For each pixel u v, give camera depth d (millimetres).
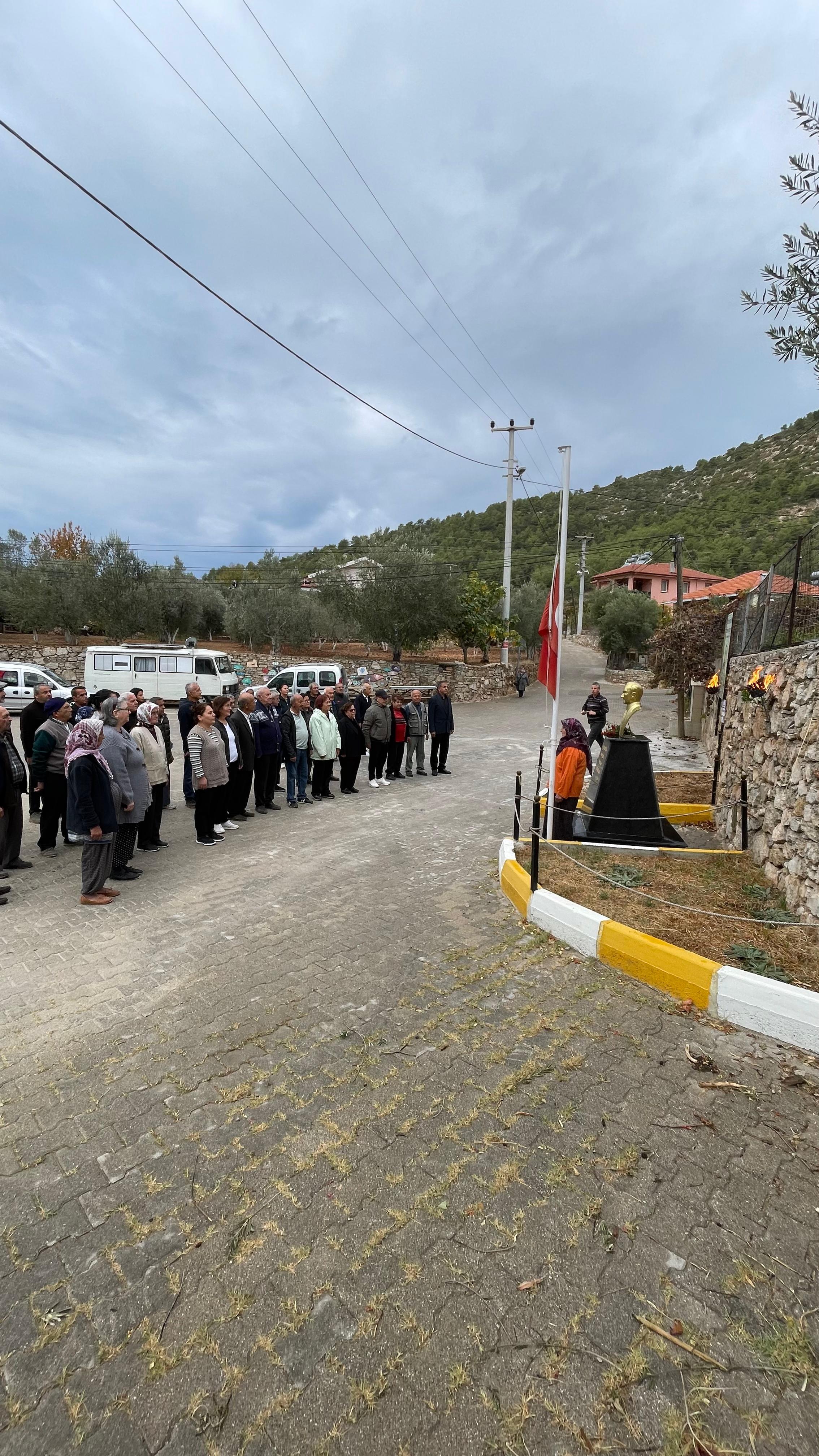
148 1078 2945
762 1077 2941
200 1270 1993
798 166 2521
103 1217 2197
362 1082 2908
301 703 9000
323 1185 2322
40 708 7910
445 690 11492
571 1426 1559
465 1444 1520
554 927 4473
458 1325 1810
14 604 29016
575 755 6605
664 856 5875
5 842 5883
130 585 28859
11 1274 1986
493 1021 3408
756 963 3684
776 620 6152
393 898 5266
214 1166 2418
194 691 8664
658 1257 2025
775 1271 1976
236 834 7371
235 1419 1580
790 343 2699
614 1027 3354
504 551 30281
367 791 10062
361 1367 1701
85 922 4758
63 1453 1509
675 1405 1604
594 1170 2381
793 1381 1660
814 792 4234
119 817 5527
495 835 7316
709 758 12383
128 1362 1721
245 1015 3467
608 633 37031
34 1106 2762
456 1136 2559
